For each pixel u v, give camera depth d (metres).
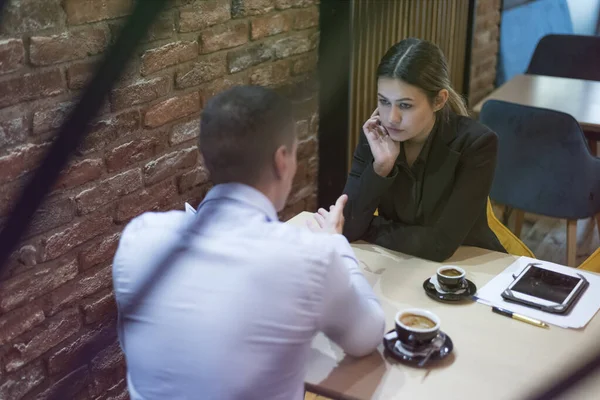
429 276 1.67
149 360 1.13
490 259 1.77
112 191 2.04
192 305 1.09
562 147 2.73
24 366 1.92
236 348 1.08
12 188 1.75
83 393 2.12
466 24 4.06
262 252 1.09
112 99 1.95
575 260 2.98
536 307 1.52
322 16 2.77
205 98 2.32
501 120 2.83
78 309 2.04
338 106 2.93
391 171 1.81
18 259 1.80
